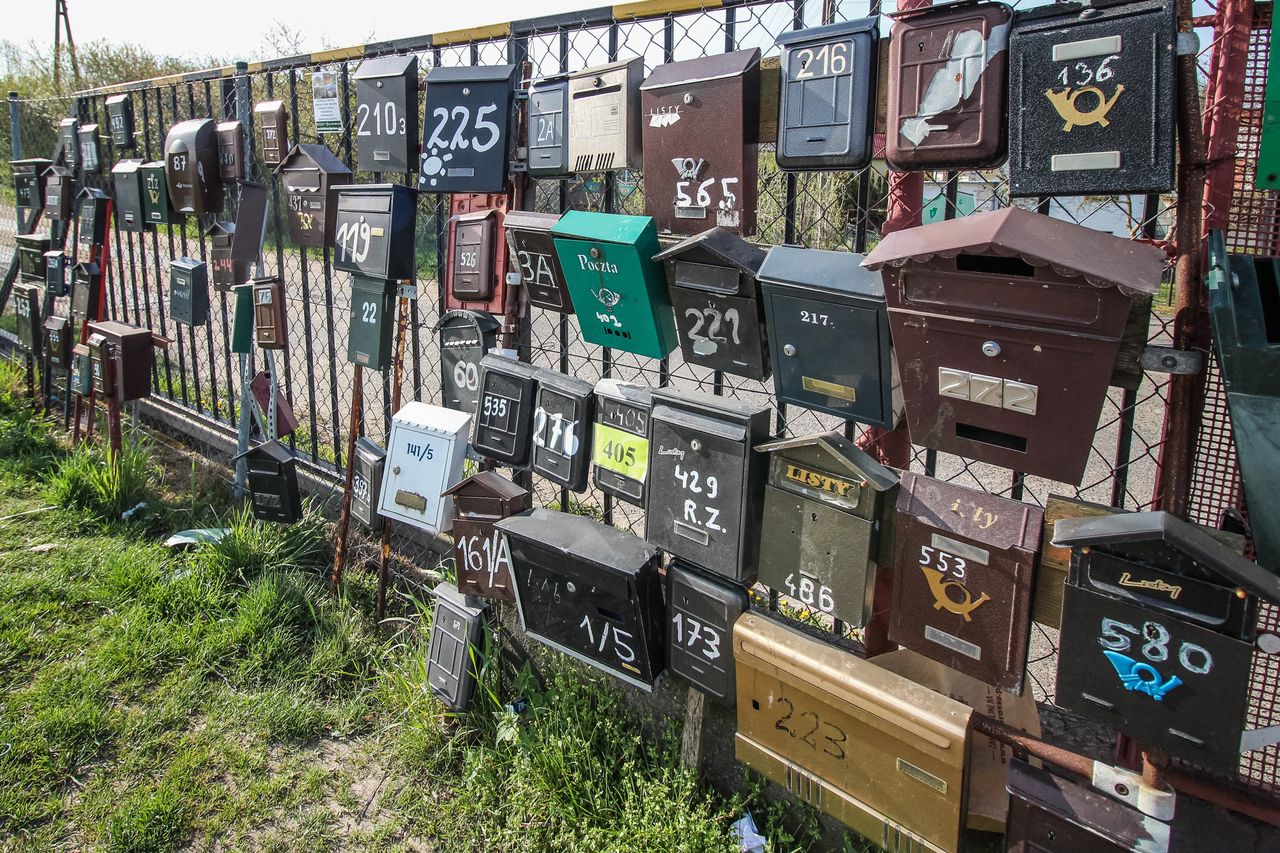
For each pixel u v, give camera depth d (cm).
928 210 241
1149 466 462
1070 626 166
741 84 203
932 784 191
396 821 255
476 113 269
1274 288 153
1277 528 149
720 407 220
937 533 184
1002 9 165
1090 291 149
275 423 402
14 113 619
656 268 228
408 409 309
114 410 450
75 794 261
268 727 289
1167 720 159
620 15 253
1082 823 172
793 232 228
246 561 368
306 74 524
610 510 277
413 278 315
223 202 431
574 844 240
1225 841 178
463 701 282
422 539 361
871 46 186
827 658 205
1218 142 157
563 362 279
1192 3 150
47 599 348
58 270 543
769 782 240
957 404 174
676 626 242
